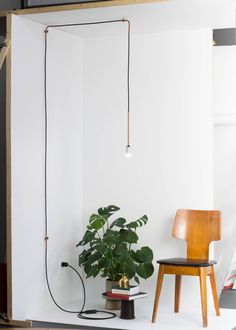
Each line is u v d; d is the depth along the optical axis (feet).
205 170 22.89
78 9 20.84
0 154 21.77
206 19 21.86
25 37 21.65
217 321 21.12
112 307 22.43
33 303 21.85
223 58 25.77
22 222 21.42
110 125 23.84
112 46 23.85
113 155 23.80
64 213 23.24
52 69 22.72
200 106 22.98
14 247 21.08
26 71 21.65
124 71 23.72
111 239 22.16
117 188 23.73
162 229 23.20
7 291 21.06
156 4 20.40
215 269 25.21
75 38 23.77
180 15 21.44
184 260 21.42
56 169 22.86
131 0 20.33
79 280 23.94
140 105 23.53
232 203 26.32
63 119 23.20
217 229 21.88
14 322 20.93
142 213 23.43
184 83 23.12
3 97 21.63
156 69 23.40
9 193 20.94
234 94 25.76
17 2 22.79
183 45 23.15
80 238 23.97
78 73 23.94
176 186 23.12
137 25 22.52
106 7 20.67
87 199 24.04
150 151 23.40
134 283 23.30
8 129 20.97
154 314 20.99
